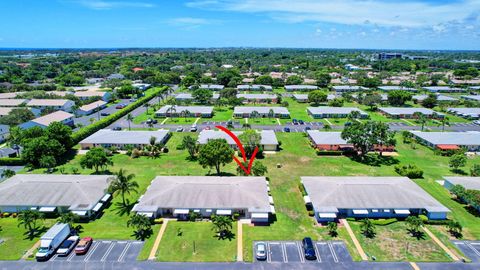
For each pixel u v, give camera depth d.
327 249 55.22
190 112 153.75
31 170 88.44
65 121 133.88
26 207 65.12
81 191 67.81
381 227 61.91
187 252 54.16
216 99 184.25
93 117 155.75
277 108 162.25
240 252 54.28
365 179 74.12
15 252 53.84
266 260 52.41
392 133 98.94
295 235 59.25
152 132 115.94
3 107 154.62
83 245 54.19
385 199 66.00
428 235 59.31
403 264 51.50
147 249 54.84
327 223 62.91
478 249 55.31
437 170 90.44
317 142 106.44
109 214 66.06
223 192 67.31
